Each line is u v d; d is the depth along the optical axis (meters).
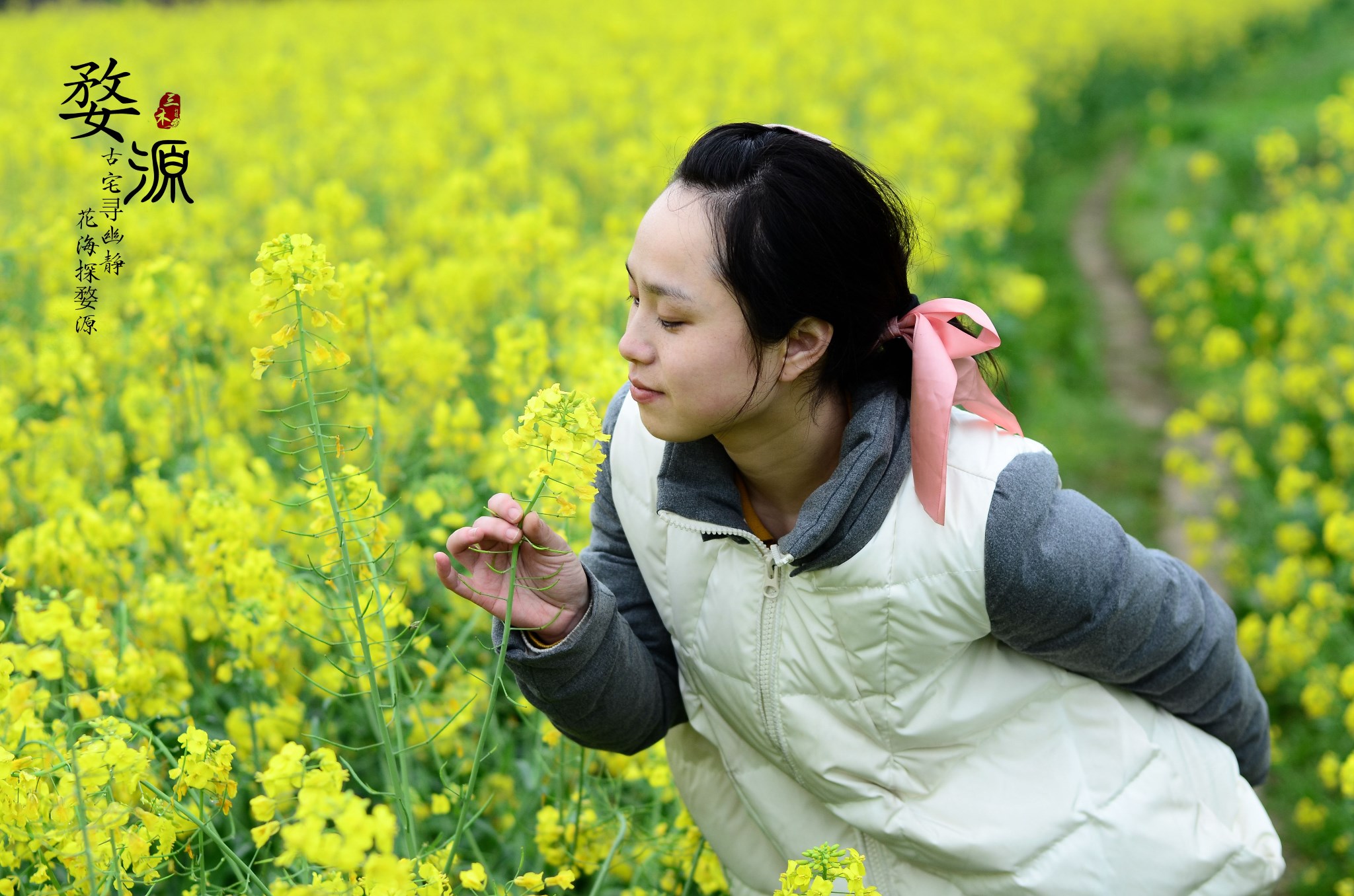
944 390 1.46
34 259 4.36
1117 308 8.19
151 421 3.21
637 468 1.69
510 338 2.95
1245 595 4.23
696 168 1.44
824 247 1.41
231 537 2.22
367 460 3.27
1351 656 3.46
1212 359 5.81
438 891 1.40
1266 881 1.68
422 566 2.82
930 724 1.60
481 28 13.86
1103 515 1.55
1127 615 1.54
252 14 17.92
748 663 1.64
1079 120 14.92
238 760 2.25
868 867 1.74
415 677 2.66
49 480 2.95
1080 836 1.61
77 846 1.51
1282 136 8.15
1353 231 6.23
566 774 2.24
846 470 1.47
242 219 5.74
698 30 14.00
